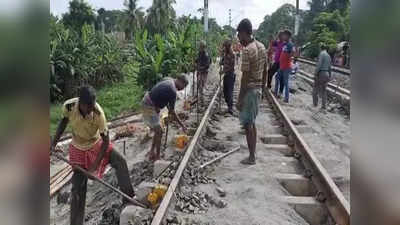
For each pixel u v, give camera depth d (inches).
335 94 538.6
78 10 1585.9
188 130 326.6
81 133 172.4
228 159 259.0
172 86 249.1
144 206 180.2
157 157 263.6
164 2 1781.5
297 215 181.3
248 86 234.2
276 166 245.4
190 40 684.7
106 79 800.3
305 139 328.2
